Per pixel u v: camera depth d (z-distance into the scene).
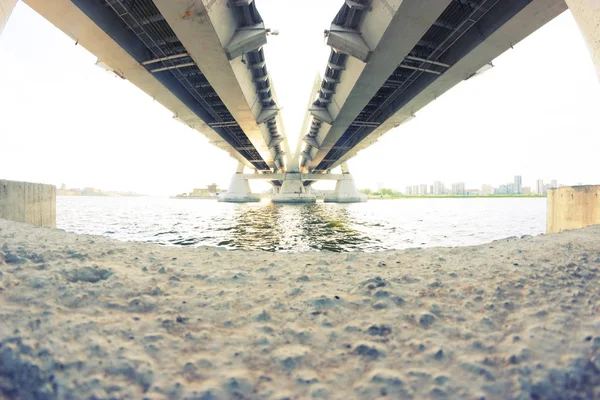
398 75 23.92
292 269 3.89
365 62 18.52
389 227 28.72
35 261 3.55
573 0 6.21
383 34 15.56
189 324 2.44
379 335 2.32
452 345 2.17
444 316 2.57
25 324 2.20
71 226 28.25
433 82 21.94
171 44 18.36
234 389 1.76
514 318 2.52
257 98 29.00
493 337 2.26
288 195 82.12
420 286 3.20
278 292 3.09
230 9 15.86
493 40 16.38
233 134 43.12
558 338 2.18
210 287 3.22
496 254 4.38
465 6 15.30
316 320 2.53
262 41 17.98
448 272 3.61
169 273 3.57
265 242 18.34
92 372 1.84
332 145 45.47
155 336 2.22
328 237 20.73
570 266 3.65
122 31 17.06
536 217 47.72
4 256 3.55
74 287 2.88
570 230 6.16
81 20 14.78
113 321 2.40
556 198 11.30
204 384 1.80
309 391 1.78
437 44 18.58
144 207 76.44
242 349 2.13
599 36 5.60
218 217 39.44
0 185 9.48
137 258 4.09
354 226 28.78
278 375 1.90
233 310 2.69
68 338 2.10
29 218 11.17
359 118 34.69
